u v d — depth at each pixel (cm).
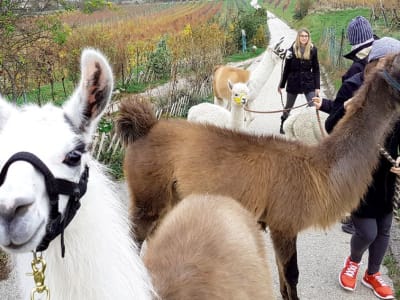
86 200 181
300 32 954
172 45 1869
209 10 4419
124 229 195
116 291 179
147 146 466
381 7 2528
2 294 449
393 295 455
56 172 168
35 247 164
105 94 190
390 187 415
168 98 1147
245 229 318
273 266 520
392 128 397
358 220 431
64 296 177
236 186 420
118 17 2953
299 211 402
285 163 408
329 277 491
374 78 382
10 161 162
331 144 403
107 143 773
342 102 446
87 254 176
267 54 1128
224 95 1187
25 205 157
